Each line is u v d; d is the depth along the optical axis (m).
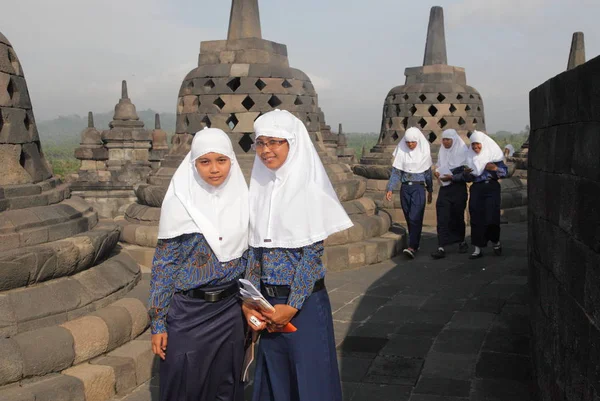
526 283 6.69
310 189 3.05
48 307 4.05
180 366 3.12
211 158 3.06
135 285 5.14
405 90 12.30
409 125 12.24
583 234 2.71
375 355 4.73
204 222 3.07
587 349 2.61
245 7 8.14
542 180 3.71
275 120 3.03
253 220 3.17
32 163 4.73
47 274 4.16
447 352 4.72
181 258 3.13
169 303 3.13
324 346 3.07
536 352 3.84
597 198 2.50
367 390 4.13
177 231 3.06
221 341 3.16
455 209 8.26
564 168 3.10
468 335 5.07
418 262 8.05
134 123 18.48
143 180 15.37
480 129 12.47
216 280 3.11
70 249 4.30
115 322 4.29
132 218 8.02
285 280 3.06
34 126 4.91
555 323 3.24
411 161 8.22
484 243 8.14
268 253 3.09
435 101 12.03
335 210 3.12
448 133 8.46
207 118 8.09
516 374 4.26
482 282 6.82
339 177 8.44
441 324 5.39
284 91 7.98
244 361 3.35
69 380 3.76
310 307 3.06
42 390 3.60
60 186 5.10
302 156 3.08
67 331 3.98
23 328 3.90
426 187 8.48
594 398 2.50
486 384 4.12
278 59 8.44
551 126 3.47
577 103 2.86
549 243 3.45
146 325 4.70
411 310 5.86
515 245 9.05
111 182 15.18
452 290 6.53
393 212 11.12
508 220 11.43
